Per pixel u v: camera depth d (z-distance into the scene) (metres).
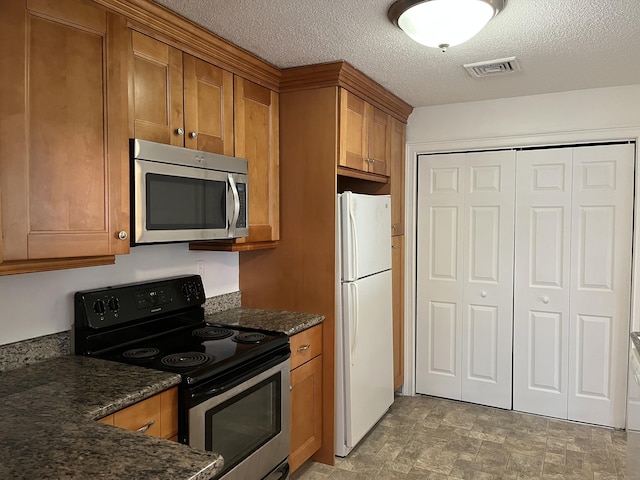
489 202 3.55
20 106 1.46
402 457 2.86
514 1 1.85
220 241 2.54
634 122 3.08
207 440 1.83
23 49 1.46
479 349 3.64
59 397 1.53
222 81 2.35
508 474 2.66
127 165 1.80
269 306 2.96
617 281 3.21
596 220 3.25
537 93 3.28
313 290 2.83
